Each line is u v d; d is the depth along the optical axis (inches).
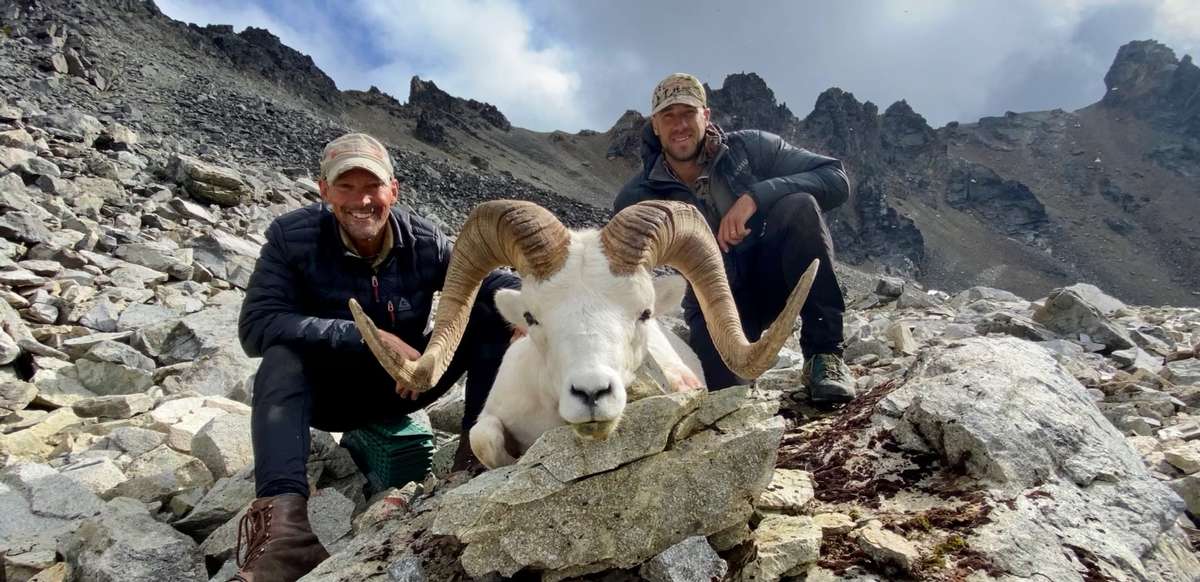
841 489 45.1
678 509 38.0
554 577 36.8
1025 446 42.7
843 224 2117.4
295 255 56.2
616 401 36.8
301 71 1416.1
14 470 56.4
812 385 62.0
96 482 59.3
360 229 55.5
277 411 49.2
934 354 56.4
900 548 36.2
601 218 945.5
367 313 58.8
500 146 1861.5
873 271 2043.6
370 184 54.7
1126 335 103.1
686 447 39.0
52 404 76.7
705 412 39.9
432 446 63.1
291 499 45.4
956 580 34.9
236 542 49.7
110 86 557.6
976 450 42.9
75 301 101.7
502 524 35.8
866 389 68.5
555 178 1747.0
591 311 40.2
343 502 54.5
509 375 49.8
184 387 83.2
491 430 46.4
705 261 45.2
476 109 2074.3
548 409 45.9
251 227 179.8
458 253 46.3
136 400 77.0
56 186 151.9
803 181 67.7
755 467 39.0
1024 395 46.0
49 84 424.5
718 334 44.4
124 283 115.9
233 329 98.5
